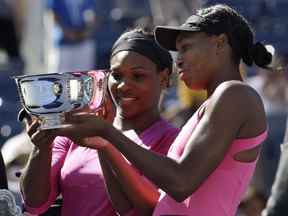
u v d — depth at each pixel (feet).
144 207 30.68
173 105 59.98
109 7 83.82
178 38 30.25
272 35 79.82
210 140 28.30
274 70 31.22
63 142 33.76
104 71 28.94
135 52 33.04
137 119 33.68
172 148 29.91
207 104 29.17
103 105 29.58
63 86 27.84
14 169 52.24
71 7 71.56
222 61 29.89
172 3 76.48
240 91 28.94
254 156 29.55
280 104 67.77
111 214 32.45
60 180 33.22
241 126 28.94
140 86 33.14
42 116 27.96
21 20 75.41
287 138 38.01
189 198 29.35
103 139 28.78
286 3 81.35
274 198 37.58
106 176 30.99
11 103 72.23
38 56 74.33
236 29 29.96
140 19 76.43
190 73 29.91
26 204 32.50
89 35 73.15
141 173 30.96
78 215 32.78
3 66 76.59
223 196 29.22
